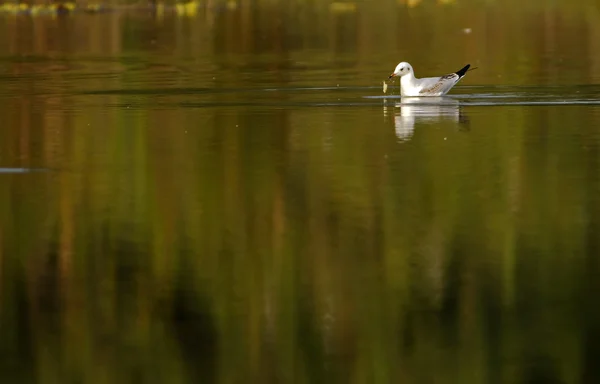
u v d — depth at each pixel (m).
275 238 13.58
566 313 11.12
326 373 10.05
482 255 12.84
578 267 12.38
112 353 10.52
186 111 22.61
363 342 10.62
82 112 22.56
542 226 13.85
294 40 40.00
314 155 17.97
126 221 14.32
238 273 12.40
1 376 10.12
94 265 12.73
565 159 17.41
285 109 22.80
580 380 9.81
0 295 11.98
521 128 20.14
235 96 24.83
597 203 14.82
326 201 15.09
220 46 38.22
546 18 45.34
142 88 26.44
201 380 9.95
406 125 20.59
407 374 9.99
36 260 13.00
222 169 17.02
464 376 9.91
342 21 46.69
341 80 27.89
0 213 14.69
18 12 50.94
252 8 52.91
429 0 54.97
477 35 40.28
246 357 10.41
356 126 20.56
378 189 15.68
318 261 12.75
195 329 10.99
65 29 43.97
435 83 24.36
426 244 13.27
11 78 28.92
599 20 43.84
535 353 10.34
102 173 16.91
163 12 51.44
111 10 52.16
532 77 28.02
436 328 10.87
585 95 24.30
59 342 10.80
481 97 24.27
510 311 11.20
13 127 20.84
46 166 17.45
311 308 11.38
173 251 13.20
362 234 13.68
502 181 16.06
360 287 11.91
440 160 17.48
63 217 14.54
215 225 14.01
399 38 40.12
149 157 17.97
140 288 12.11
